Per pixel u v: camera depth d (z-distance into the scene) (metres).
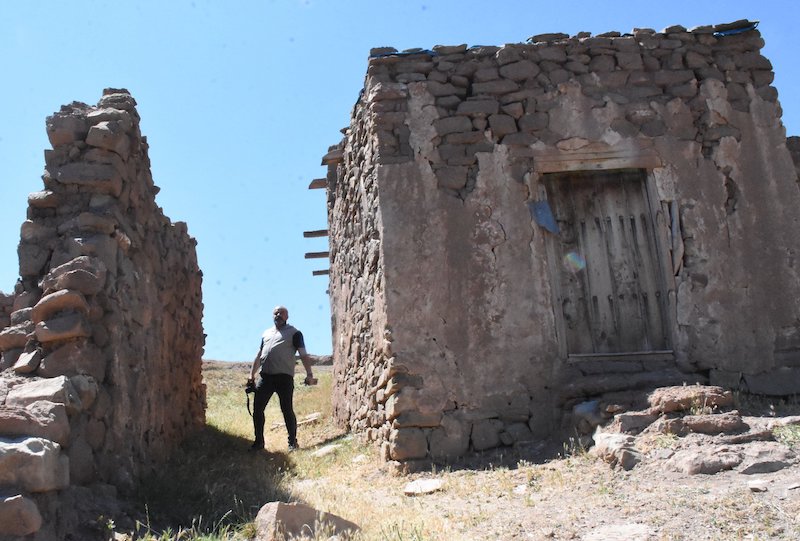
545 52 8.26
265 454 8.39
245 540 4.28
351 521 4.67
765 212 8.11
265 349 9.13
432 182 7.85
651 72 8.30
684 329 7.74
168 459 7.06
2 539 3.57
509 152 7.99
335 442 9.20
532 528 4.36
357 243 9.38
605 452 5.71
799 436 5.49
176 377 8.42
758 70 8.52
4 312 8.92
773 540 3.70
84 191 6.05
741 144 8.25
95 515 4.41
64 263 5.59
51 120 6.21
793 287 7.95
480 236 7.77
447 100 8.06
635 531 4.04
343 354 10.60
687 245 7.93
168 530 4.41
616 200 8.20
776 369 7.71
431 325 7.51
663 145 8.12
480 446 7.21
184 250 9.34
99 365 5.33
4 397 4.57
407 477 6.64
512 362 7.50
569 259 8.01
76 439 4.76
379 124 7.96
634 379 7.16
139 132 7.14
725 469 5.04
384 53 8.21
